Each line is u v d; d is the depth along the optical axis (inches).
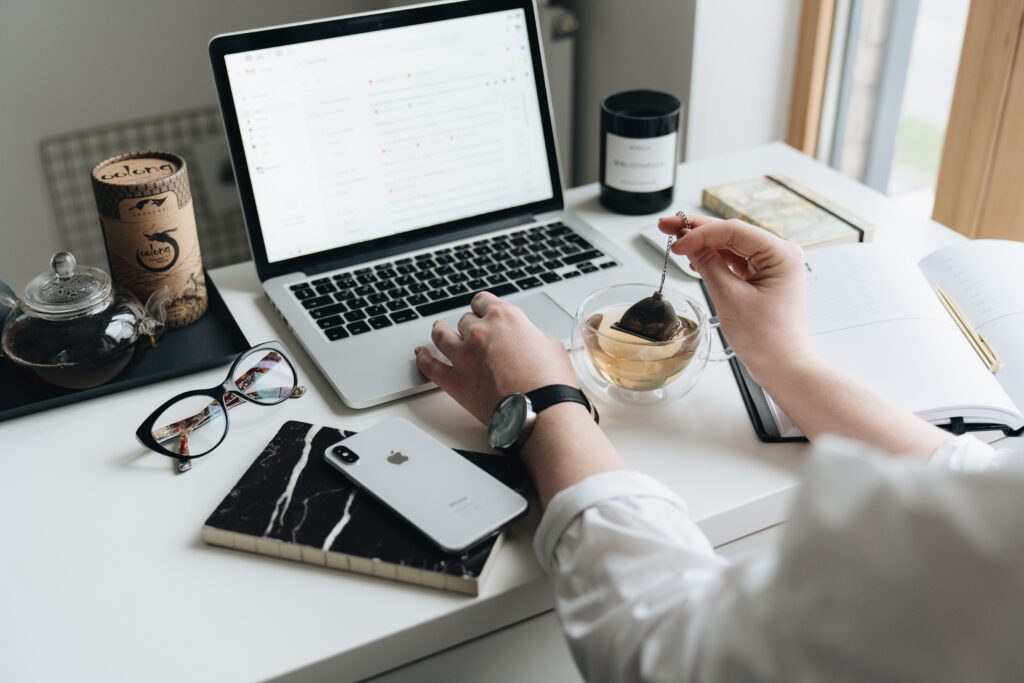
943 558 16.0
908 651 16.5
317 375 34.9
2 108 70.4
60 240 77.2
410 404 33.1
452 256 41.1
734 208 43.7
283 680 23.8
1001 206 50.3
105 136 74.9
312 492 28.3
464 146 42.0
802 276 31.8
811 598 17.0
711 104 61.6
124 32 71.7
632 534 23.1
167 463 30.8
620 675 20.8
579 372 34.1
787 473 29.7
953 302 36.9
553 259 40.8
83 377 32.9
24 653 24.3
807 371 29.4
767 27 59.9
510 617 26.5
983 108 49.3
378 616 25.1
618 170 44.9
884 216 45.0
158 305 35.7
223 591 26.0
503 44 42.1
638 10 64.8
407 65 40.3
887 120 63.2
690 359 31.9
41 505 29.1
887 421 27.8
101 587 26.2
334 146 39.5
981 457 26.1
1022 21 45.8
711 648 18.7
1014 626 16.1
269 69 37.9
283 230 39.2
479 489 27.7
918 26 59.8
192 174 79.4
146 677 23.6
